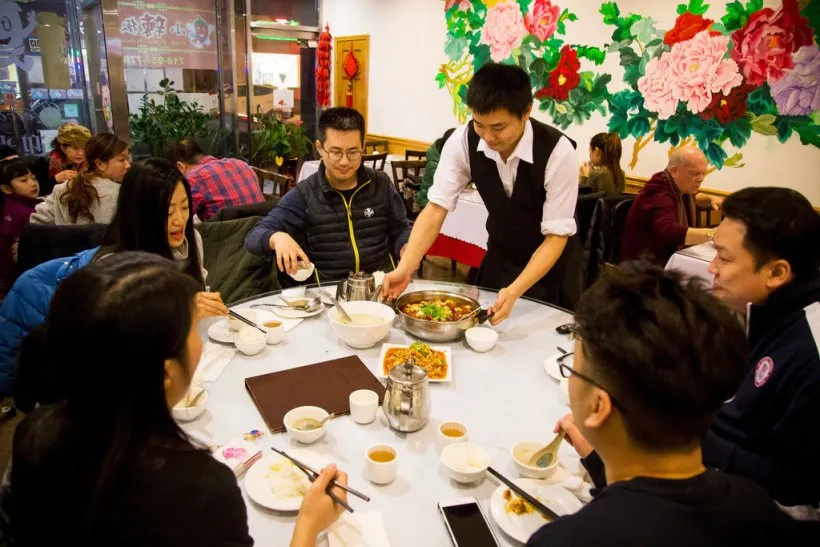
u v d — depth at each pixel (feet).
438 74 19.22
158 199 5.14
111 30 17.43
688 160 10.28
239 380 4.79
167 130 18.93
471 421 4.32
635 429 2.12
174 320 2.37
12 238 11.32
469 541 3.12
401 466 3.78
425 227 6.82
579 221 11.54
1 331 5.27
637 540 1.91
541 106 16.24
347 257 7.59
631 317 2.09
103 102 18.20
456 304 6.17
